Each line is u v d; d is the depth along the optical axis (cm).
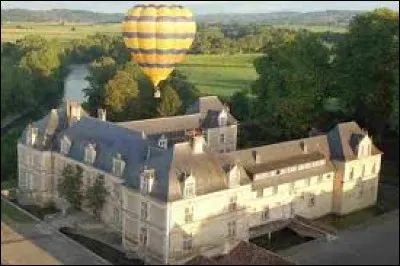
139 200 7262
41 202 9169
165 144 8575
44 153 9088
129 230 7506
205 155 7456
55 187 9175
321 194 8794
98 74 15462
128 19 9519
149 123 9638
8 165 10788
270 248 7612
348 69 11144
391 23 10625
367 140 9056
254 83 12850
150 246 7188
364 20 11069
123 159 7919
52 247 7625
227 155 7744
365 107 10938
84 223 8338
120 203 7925
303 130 11988
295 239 7956
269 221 8200
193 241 7169
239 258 6191
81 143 8831
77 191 8675
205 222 7238
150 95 13650
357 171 8975
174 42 9425
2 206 9025
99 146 8531
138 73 14012
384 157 10025
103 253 7494
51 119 9506
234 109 13862
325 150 8988
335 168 8875
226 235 7519
